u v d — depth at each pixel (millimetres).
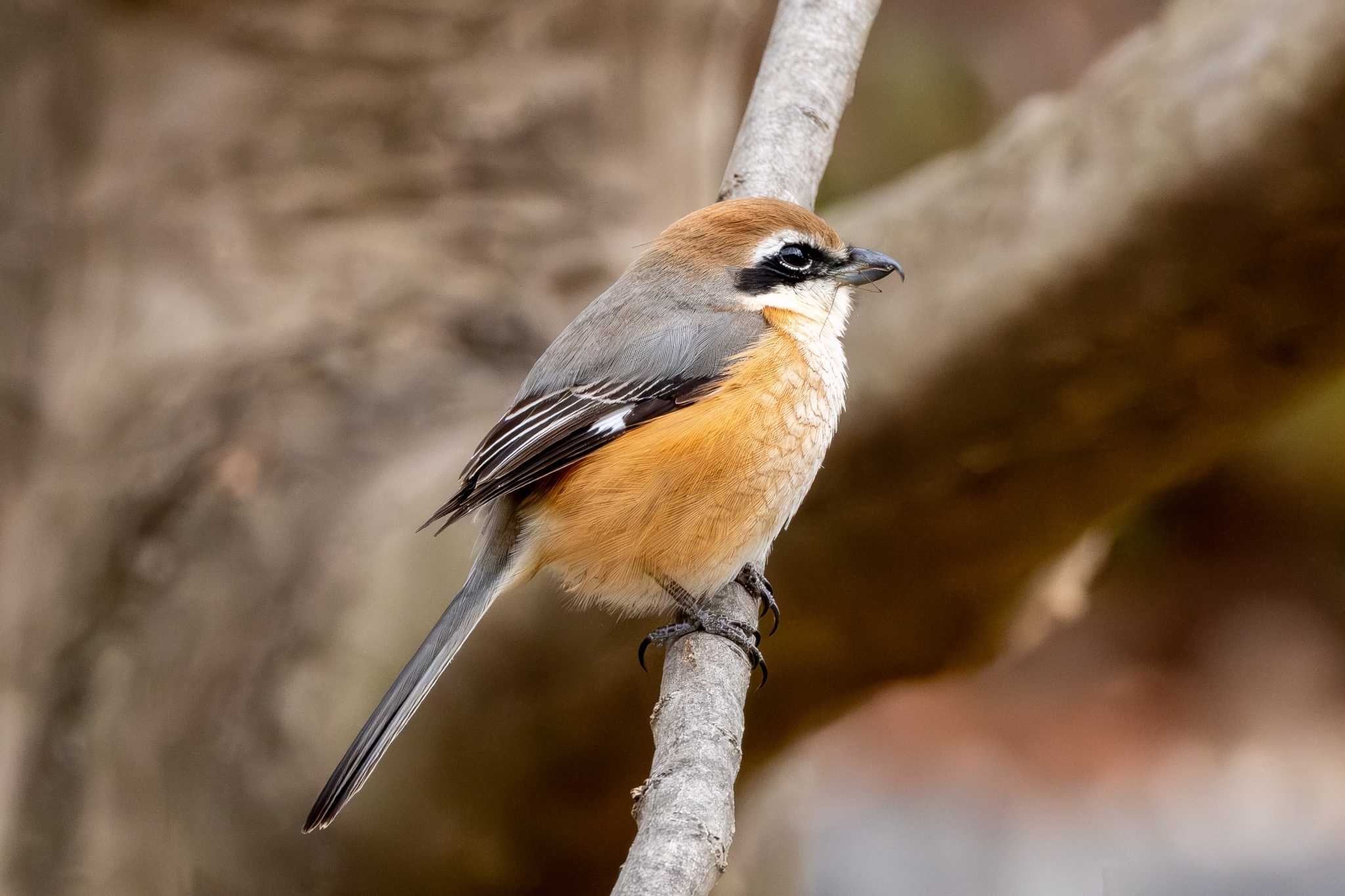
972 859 15578
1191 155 7926
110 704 10680
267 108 12000
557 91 12461
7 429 11609
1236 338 8328
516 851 9750
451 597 9328
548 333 11844
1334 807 15984
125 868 10578
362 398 11117
